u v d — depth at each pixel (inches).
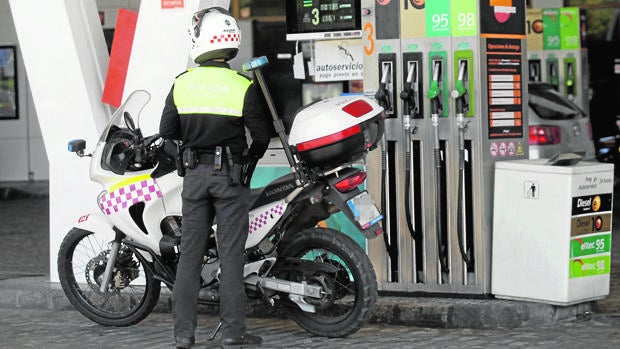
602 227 565.0
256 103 498.0
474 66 573.0
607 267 571.5
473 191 577.0
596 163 564.1
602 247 566.6
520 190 560.4
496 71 581.6
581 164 560.4
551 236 550.6
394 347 511.8
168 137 513.7
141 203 539.5
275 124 511.2
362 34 600.1
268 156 628.7
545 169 550.6
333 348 513.3
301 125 511.8
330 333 526.9
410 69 588.1
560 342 513.7
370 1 596.1
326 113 509.0
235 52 511.2
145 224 539.2
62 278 580.7
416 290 594.9
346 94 601.3
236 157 499.8
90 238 634.2
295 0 661.9
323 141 505.4
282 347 516.4
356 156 515.8
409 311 566.6
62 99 655.8
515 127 589.9
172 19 636.1
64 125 658.2
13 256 857.5
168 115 506.9
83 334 563.8
